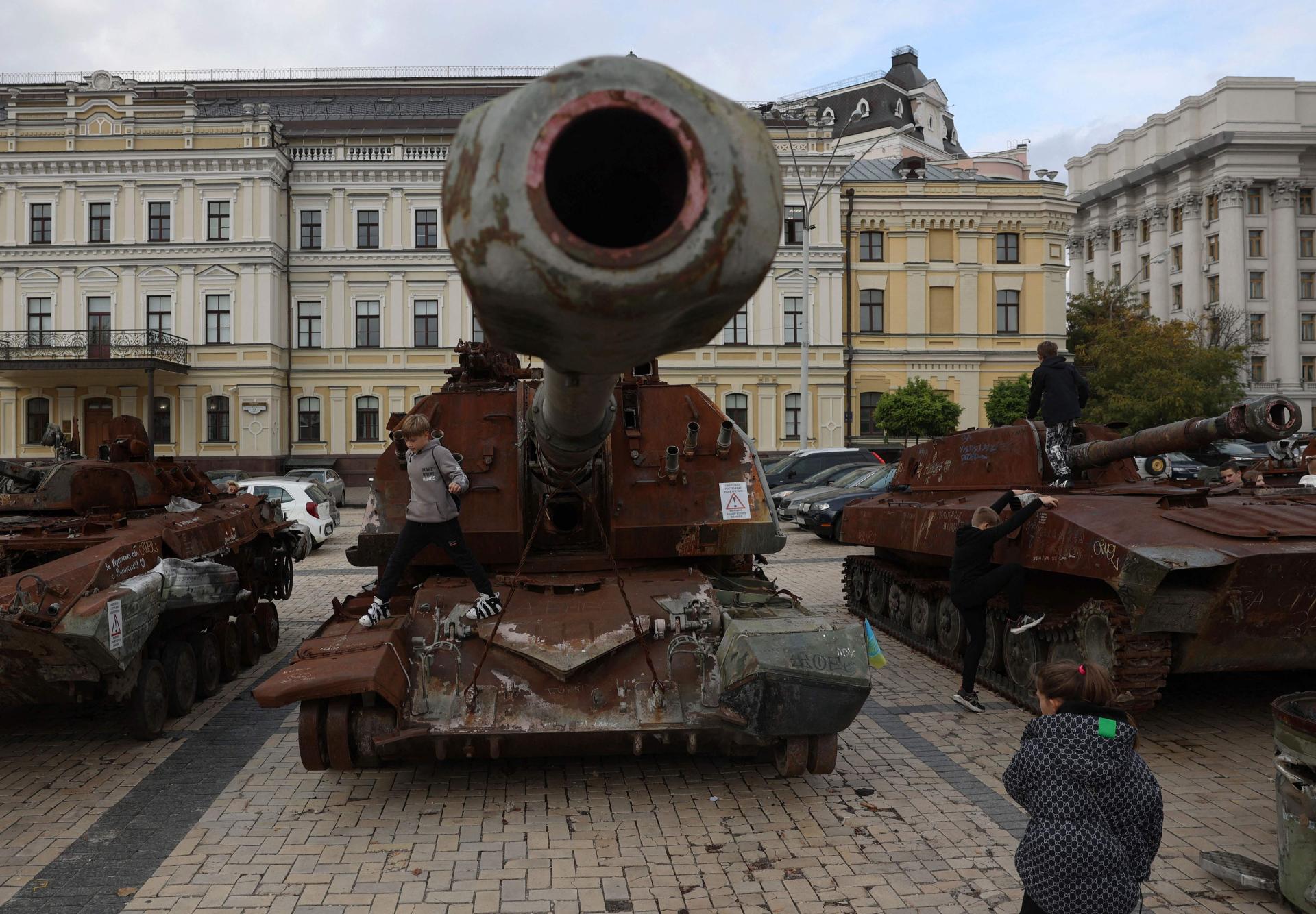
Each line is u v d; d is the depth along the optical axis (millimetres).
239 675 9047
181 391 35219
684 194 2455
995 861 4855
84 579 5930
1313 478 9000
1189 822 5344
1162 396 31578
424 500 5918
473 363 7336
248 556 9773
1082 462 8188
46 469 8297
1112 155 70875
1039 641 7480
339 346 36438
